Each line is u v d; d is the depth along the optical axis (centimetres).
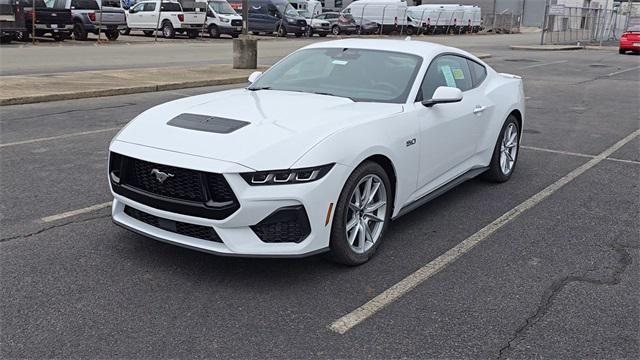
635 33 2855
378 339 328
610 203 583
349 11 4378
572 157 779
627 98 1355
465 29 5025
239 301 364
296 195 360
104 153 712
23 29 2078
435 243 469
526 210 557
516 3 6700
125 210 417
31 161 668
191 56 2047
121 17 2503
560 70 2022
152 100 1138
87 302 357
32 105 1036
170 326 334
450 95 466
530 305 371
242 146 368
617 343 331
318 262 423
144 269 403
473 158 578
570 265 433
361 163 404
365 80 498
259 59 2003
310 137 380
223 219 359
